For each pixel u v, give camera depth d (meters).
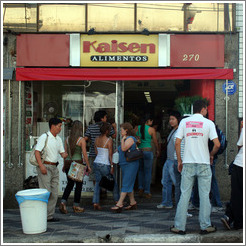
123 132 7.07
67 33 7.91
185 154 5.56
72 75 7.83
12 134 7.96
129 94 11.94
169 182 7.43
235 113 7.89
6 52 7.96
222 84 7.91
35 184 7.99
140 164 8.30
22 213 5.76
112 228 5.98
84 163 7.34
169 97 12.20
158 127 10.13
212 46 7.86
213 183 7.04
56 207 7.87
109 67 7.95
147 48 7.89
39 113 8.46
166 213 7.03
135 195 8.40
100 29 7.93
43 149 6.28
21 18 7.93
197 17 7.92
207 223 5.48
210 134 5.50
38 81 8.43
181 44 7.87
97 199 7.42
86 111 8.41
